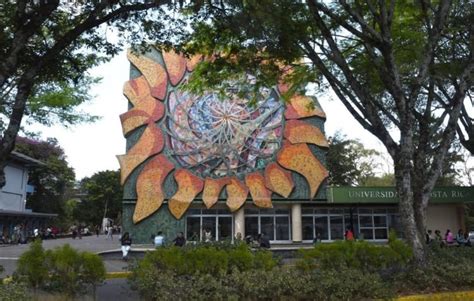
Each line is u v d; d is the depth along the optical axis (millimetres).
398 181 10953
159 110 35562
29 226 47188
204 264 8406
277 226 36125
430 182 11859
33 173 53531
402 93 11039
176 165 34969
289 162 35719
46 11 8820
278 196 35312
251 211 36125
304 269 9219
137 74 36344
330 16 11047
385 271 9906
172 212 33938
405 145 10930
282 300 7867
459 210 36281
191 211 35188
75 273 8289
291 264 10195
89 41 11055
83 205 71438
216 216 35312
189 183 34625
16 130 8438
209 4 10211
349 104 11953
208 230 34969
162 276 7770
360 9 11828
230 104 35844
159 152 34969
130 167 34625
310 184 35500
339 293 8109
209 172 35000
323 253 9594
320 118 36688
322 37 12570
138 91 35812
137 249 25156
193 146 35219
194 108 35688
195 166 35000
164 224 33938
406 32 13680
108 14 9562
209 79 13102
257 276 8070
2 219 39906
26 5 9141
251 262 8867
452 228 35969
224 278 7988
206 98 35750
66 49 11375
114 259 23156
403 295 9039
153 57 36406
